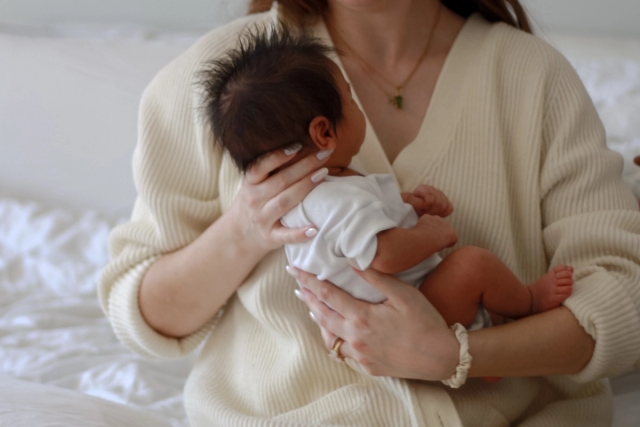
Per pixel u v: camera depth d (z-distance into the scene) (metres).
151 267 1.08
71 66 1.94
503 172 1.03
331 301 0.90
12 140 1.86
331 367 0.96
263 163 0.86
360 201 0.82
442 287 0.90
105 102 1.89
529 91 1.06
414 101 1.10
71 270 1.62
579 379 0.95
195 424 1.04
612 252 0.98
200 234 1.09
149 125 1.09
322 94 0.84
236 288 1.06
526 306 0.94
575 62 2.09
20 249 1.68
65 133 1.87
